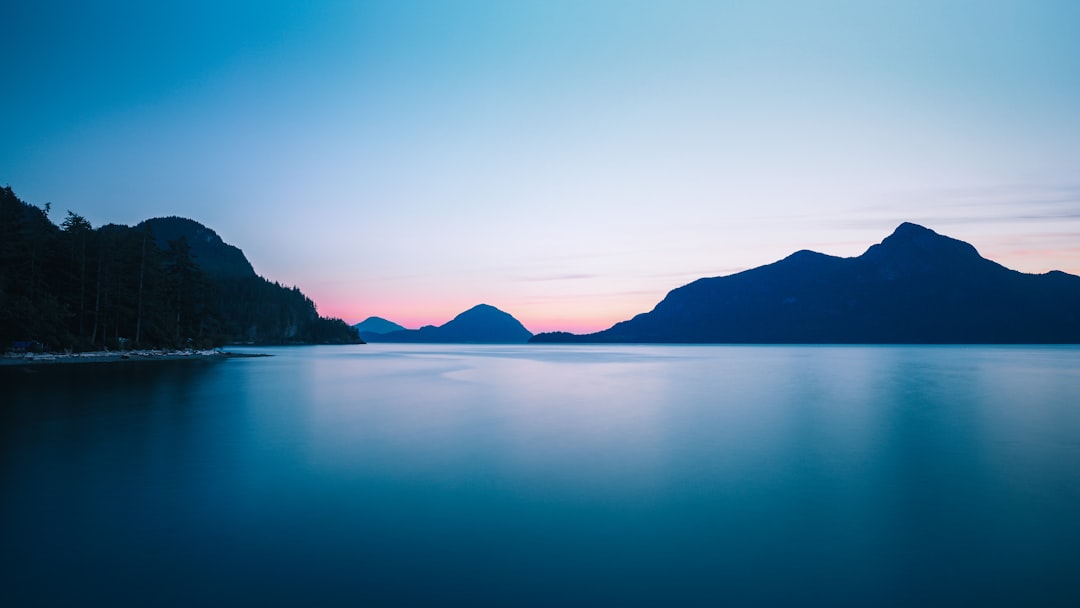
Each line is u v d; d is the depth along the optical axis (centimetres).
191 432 2684
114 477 1844
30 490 1683
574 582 1109
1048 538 1373
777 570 1178
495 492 1736
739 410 3662
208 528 1391
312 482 1830
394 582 1097
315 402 3975
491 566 1180
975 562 1228
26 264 7325
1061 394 4659
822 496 1727
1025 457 2266
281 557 1212
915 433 2802
